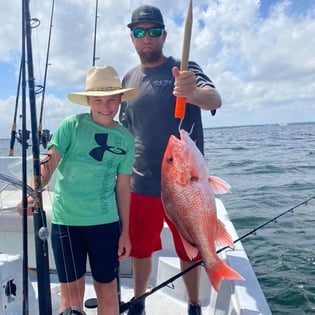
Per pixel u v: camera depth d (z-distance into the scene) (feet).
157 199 9.02
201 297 9.96
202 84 8.29
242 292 7.88
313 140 121.39
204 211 6.67
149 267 9.26
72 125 7.27
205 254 6.63
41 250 6.04
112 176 7.53
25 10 5.81
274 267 18.33
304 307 14.93
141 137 9.05
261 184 40.86
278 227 24.45
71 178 7.23
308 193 35.19
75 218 7.25
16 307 6.56
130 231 9.29
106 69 7.52
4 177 6.27
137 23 8.68
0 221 10.57
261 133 228.84
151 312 9.72
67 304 7.29
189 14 6.13
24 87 5.95
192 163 6.73
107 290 7.44
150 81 8.96
